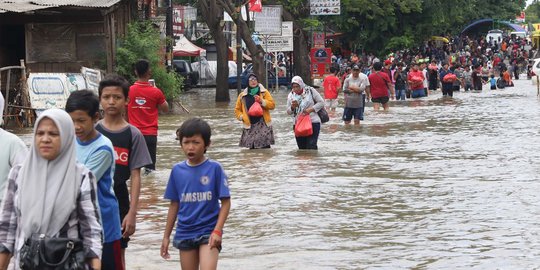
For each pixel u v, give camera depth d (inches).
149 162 463.5
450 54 4527.6
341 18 3762.3
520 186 834.8
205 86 3462.1
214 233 426.9
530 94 2652.6
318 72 2952.8
